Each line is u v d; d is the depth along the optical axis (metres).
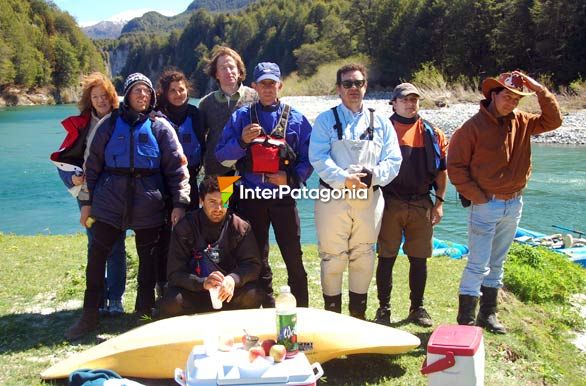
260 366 3.57
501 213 5.12
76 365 4.17
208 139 5.64
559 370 5.11
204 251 4.85
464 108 34.88
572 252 9.57
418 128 5.36
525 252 7.91
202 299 4.84
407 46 66.88
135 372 4.18
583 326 6.50
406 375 4.45
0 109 75.06
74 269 7.19
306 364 3.68
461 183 5.09
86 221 5.07
